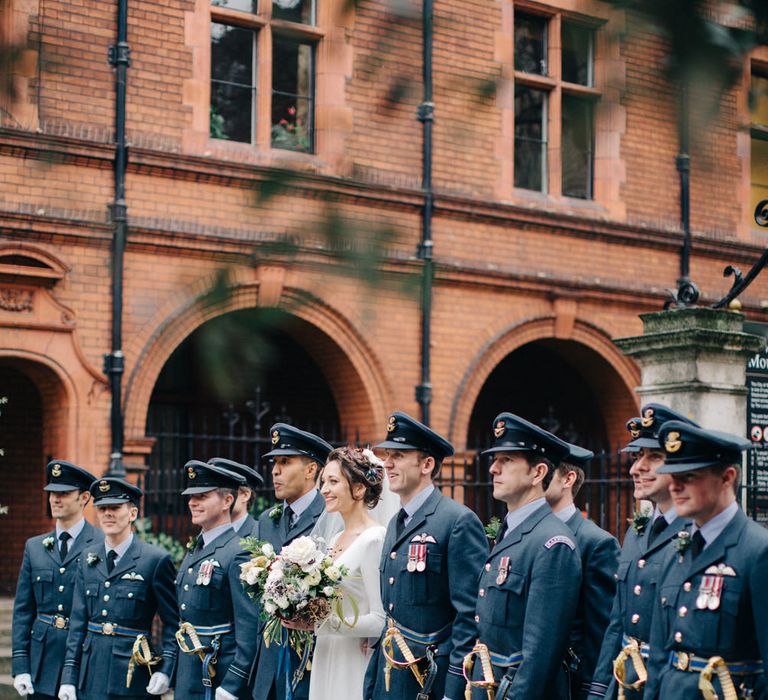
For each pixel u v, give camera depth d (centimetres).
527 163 1348
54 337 1041
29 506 1220
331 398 1454
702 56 191
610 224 1362
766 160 1500
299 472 600
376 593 530
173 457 1374
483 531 507
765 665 367
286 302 1143
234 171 1123
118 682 649
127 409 1070
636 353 822
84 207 1059
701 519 392
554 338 1355
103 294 1066
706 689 374
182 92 1116
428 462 517
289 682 556
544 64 1342
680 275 1431
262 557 525
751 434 815
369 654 538
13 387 1220
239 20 1163
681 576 396
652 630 408
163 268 1095
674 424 390
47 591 713
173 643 651
